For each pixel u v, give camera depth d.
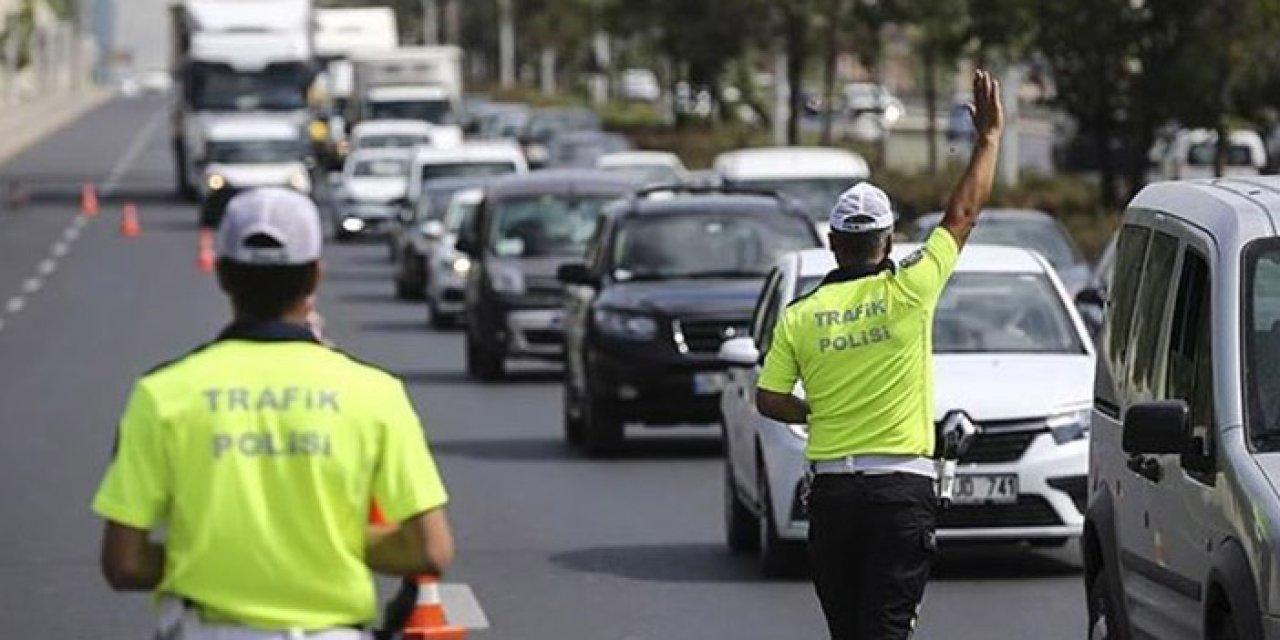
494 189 62.56
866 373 21.30
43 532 37.09
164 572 13.39
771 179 80.31
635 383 44.78
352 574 13.33
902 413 21.31
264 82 138.12
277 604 13.24
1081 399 30.88
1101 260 57.62
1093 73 79.69
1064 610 29.52
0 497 40.97
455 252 76.44
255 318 13.54
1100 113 81.38
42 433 50.09
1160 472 20.78
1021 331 32.88
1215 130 77.00
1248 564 18.47
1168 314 21.08
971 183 21.38
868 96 176.88
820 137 147.25
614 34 158.00
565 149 139.25
